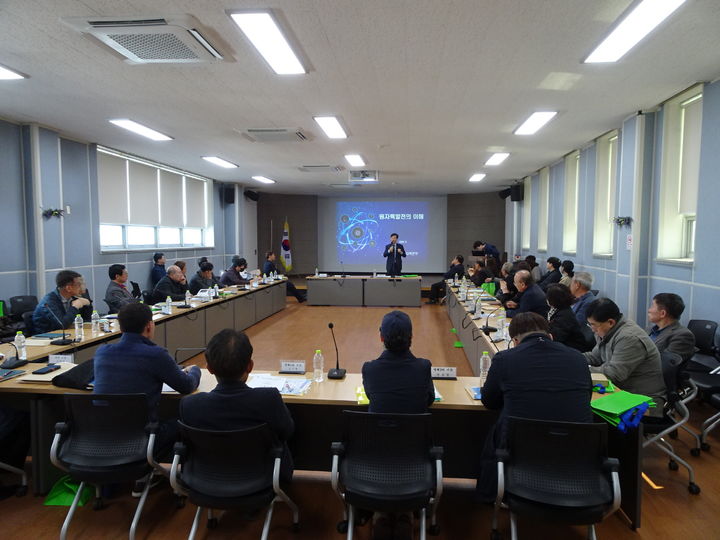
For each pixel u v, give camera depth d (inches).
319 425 107.8
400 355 80.7
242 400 73.7
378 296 386.3
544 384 74.1
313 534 86.7
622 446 89.5
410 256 560.1
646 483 102.2
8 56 131.9
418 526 88.6
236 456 73.4
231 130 224.7
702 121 158.7
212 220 422.9
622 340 103.8
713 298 155.2
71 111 191.3
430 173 380.5
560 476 69.9
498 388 78.8
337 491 74.9
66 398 82.7
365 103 178.9
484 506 96.3
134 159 304.8
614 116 201.5
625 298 205.0
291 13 106.7
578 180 286.2
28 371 107.5
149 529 88.1
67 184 240.4
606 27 114.3
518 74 147.3
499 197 529.0
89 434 83.8
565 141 257.6
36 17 108.6
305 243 563.2
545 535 85.8
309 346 239.3
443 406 88.4
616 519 89.3
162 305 213.9
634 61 136.6
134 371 87.1
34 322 154.7
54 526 88.8
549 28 114.7
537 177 377.4
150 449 80.9
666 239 189.2
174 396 96.0
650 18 109.9
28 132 213.2
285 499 80.9
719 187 152.1
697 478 104.1
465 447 104.9
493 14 107.5
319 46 124.8
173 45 121.9
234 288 293.1
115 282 201.9
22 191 215.3
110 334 151.4
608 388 94.3
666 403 103.0
